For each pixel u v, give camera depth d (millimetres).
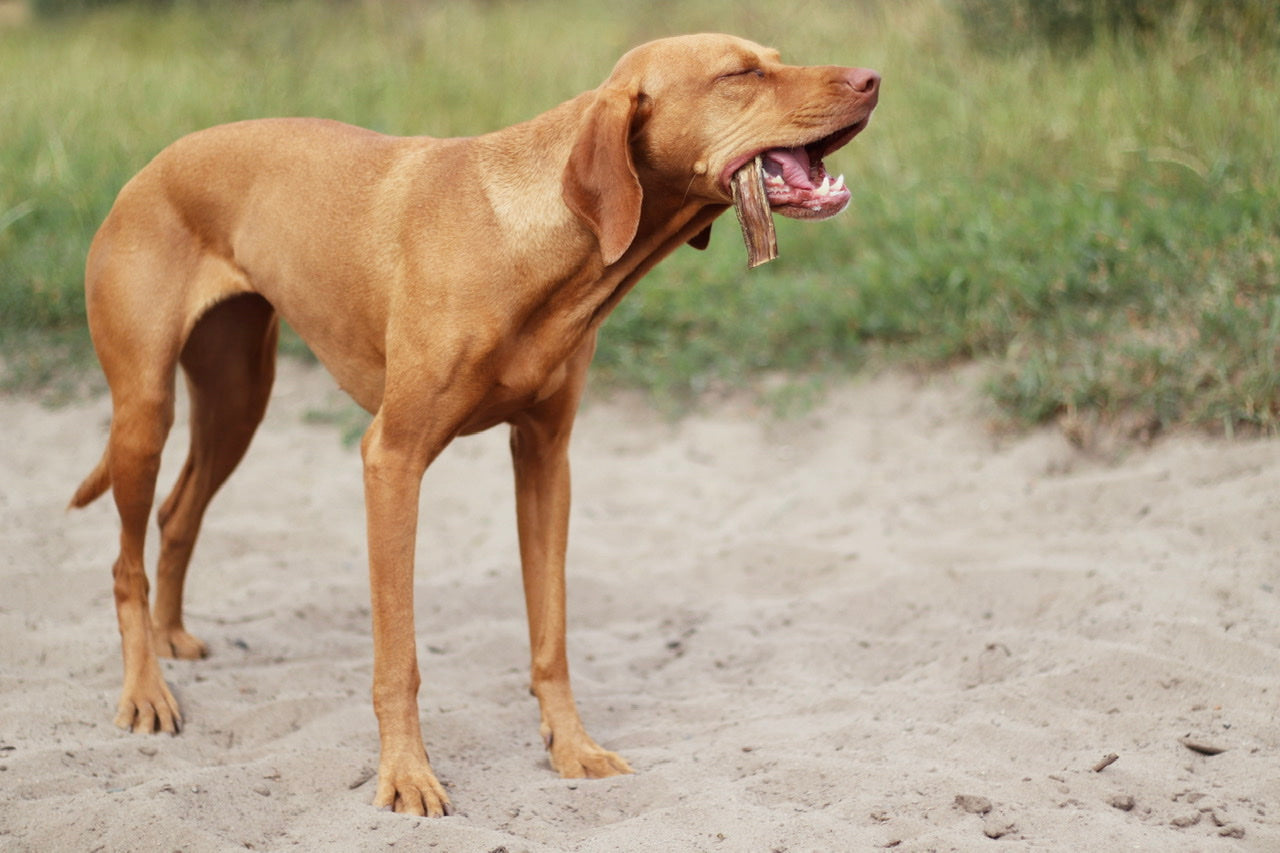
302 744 3912
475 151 3738
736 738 3912
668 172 3574
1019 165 8188
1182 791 3375
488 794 3594
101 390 7723
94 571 5449
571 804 3510
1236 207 6961
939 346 6988
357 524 6258
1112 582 4777
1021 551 5348
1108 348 6492
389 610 3557
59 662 4586
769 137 3455
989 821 3203
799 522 6094
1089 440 6234
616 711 4316
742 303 7805
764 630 5039
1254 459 5680
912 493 6172
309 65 11445
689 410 7281
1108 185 7547
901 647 4652
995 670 4324
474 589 5512
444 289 3535
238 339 4488
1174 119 7824
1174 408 6164
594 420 7344
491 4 14742
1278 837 3098
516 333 3578
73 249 8570
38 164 9672
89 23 14867
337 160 3986
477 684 4523
